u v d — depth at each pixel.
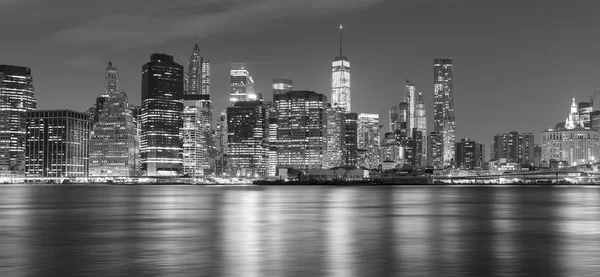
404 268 59.25
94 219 125.19
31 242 81.81
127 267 59.78
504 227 104.88
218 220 120.88
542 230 99.44
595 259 65.38
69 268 59.34
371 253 69.69
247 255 68.06
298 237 87.00
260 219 123.44
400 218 126.50
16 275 55.78
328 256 67.19
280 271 57.41
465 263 62.47
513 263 62.47
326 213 143.75
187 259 64.94
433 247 75.62
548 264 61.75
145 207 176.12
